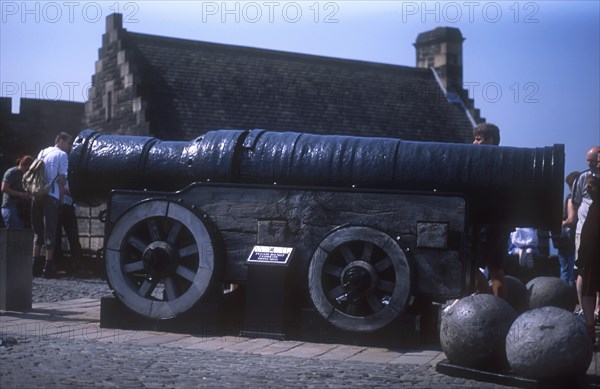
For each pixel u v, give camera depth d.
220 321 8.07
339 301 7.91
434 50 37.31
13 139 31.14
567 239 11.86
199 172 8.19
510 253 16.52
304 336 7.80
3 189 14.84
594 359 7.12
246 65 31.92
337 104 32.31
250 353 7.09
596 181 7.47
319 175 7.94
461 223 7.57
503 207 7.75
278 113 30.64
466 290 7.65
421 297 8.13
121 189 8.38
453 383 6.00
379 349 7.53
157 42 31.28
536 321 5.99
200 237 7.98
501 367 6.32
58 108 31.92
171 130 28.47
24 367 5.81
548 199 7.66
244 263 8.02
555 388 5.93
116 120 30.06
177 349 7.12
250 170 8.10
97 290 12.74
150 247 8.09
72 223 15.30
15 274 9.77
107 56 30.86
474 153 7.82
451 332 6.34
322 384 5.66
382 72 35.19
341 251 7.75
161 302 8.10
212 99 30.05
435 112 34.94
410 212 7.66
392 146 7.93
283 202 7.95
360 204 7.77
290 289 7.91
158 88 29.58
